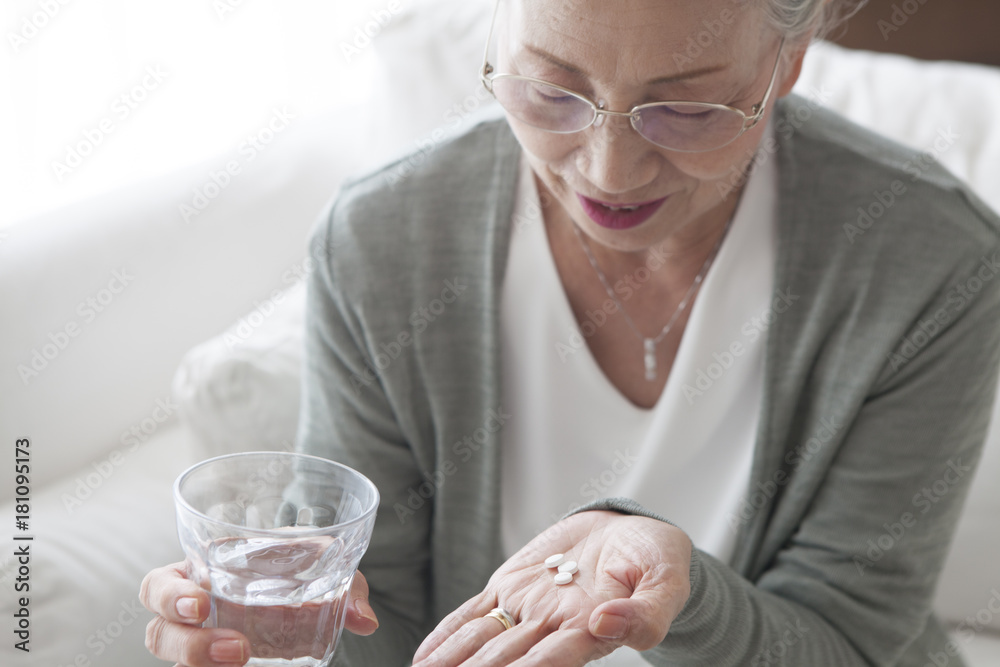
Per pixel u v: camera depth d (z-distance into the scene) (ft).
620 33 1.97
